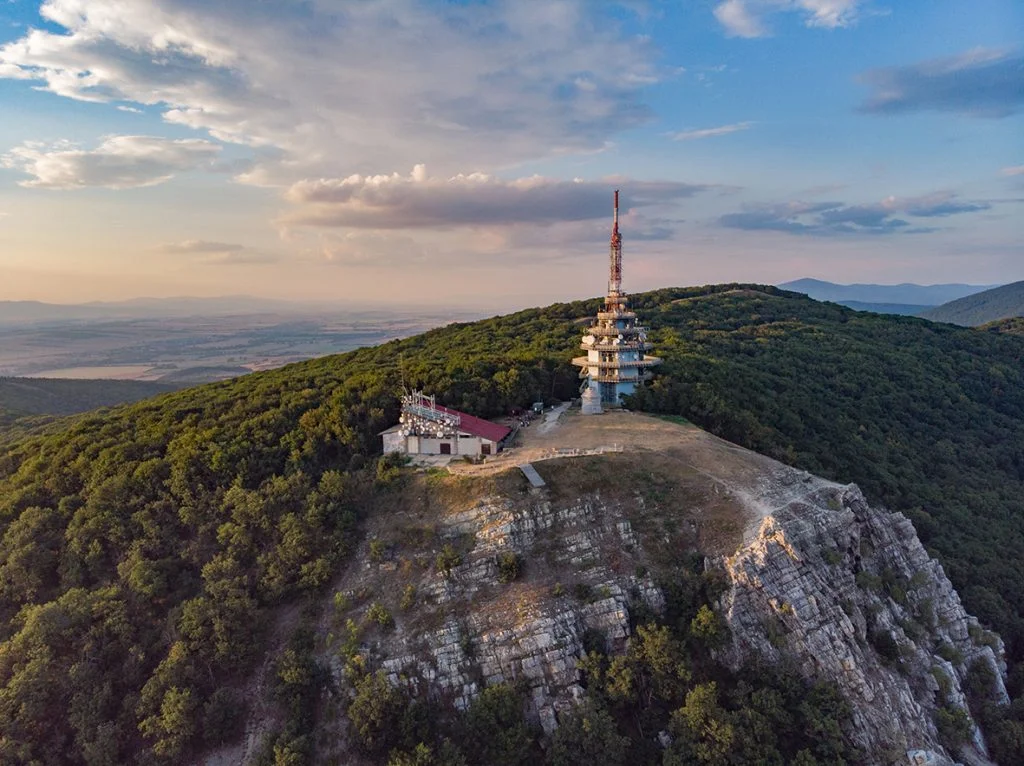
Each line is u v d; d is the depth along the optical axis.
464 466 94.44
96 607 76.38
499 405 120.62
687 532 82.38
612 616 73.19
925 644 80.00
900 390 172.62
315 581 79.44
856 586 79.62
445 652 70.75
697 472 91.56
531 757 65.44
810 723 65.44
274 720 69.62
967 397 181.50
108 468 99.44
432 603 75.75
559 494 85.69
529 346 171.50
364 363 160.25
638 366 132.88
